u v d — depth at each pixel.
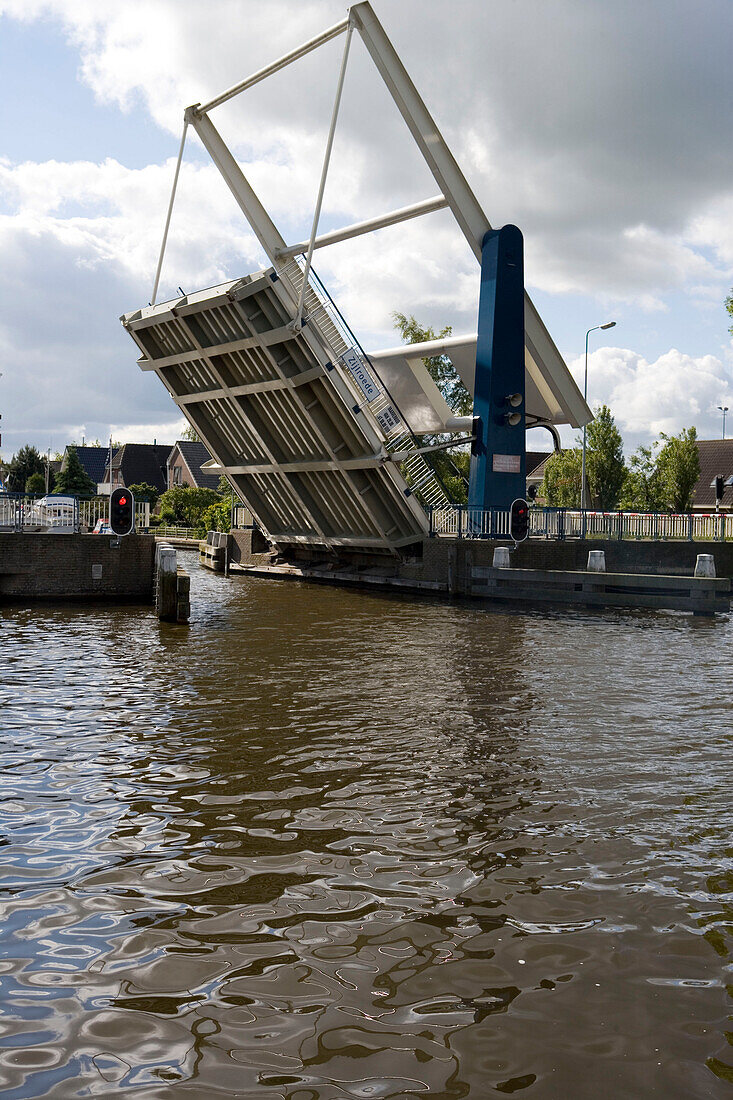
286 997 3.65
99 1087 3.08
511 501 24.45
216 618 17.59
